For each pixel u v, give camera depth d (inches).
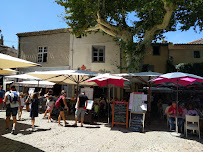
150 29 470.9
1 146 185.3
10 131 250.8
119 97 632.4
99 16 438.3
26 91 723.4
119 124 336.5
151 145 206.2
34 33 730.2
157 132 276.8
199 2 397.1
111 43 657.6
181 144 211.5
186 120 251.4
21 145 191.3
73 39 684.7
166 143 215.2
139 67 473.7
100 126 319.0
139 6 411.8
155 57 723.4
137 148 194.4
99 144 205.9
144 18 496.7
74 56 676.7
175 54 723.4
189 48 719.7
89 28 496.7
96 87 649.6
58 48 699.4
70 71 383.6
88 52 666.8
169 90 623.8
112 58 651.5
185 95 672.4
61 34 702.5
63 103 317.1
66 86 682.2
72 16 451.8
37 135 235.1
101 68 653.9
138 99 306.0
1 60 210.5
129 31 511.8
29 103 480.1
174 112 294.2
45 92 704.4
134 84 488.4
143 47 471.2
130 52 474.3
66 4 437.1
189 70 681.0
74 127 300.2
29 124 307.4
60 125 311.3
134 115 300.7
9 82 757.9
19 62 220.7
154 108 705.6
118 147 196.5
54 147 189.0
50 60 703.7
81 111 314.3
